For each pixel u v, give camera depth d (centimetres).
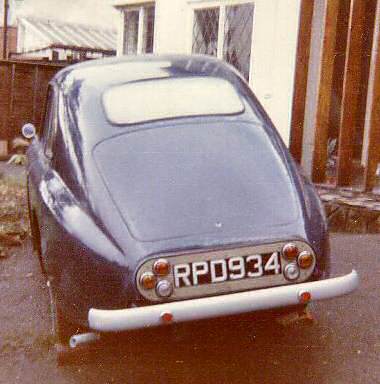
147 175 380
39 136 564
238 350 424
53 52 1892
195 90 443
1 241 688
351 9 702
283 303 342
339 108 996
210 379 388
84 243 358
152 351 427
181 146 399
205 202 366
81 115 423
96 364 414
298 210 370
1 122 1252
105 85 445
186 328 361
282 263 353
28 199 587
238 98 440
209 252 345
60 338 416
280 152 409
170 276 342
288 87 916
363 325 458
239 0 1003
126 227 354
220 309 334
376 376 386
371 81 923
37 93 1268
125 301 344
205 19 1082
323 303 496
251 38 988
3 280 583
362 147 970
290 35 910
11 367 418
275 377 388
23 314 504
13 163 1204
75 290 366
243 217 360
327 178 825
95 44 2377
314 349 423
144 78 454
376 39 699
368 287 526
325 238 369
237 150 400
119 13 1342
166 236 348
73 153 406
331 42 746
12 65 1244
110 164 388
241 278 348
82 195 381
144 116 420
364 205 680
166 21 1158
